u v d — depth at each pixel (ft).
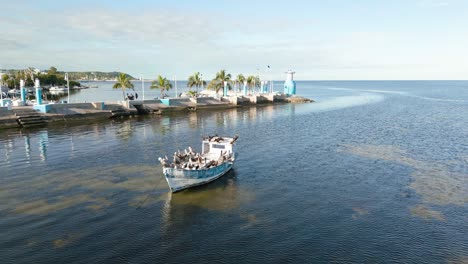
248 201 107.14
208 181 122.62
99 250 77.20
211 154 145.48
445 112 365.61
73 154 160.66
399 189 119.03
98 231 85.97
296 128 250.57
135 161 149.69
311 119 303.27
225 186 120.98
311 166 146.92
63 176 128.26
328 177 131.95
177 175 110.93
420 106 439.22
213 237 83.82
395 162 154.51
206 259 74.23
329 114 344.28
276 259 74.43
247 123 273.95
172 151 168.96
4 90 497.05
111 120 275.80
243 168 143.33
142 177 128.16
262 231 86.99
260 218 94.73
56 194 110.22
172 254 76.07
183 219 93.61
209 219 93.81
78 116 263.70
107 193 111.86
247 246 79.66
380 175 135.03
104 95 577.43
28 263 71.77
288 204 104.88
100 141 190.90
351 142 199.41
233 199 108.68
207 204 104.53
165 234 85.05
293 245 80.18
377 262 73.82
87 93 645.10
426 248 79.82
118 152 165.58
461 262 74.43
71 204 102.47
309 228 88.84
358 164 150.61
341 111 375.25
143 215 95.81
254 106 420.77
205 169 118.93
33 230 85.97
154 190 115.24
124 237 83.25
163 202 105.40
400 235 85.71
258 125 263.90
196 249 78.18
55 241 80.84
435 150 179.63
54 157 154.81
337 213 98.43
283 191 116.26
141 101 319.27
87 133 215.51
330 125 267.18
